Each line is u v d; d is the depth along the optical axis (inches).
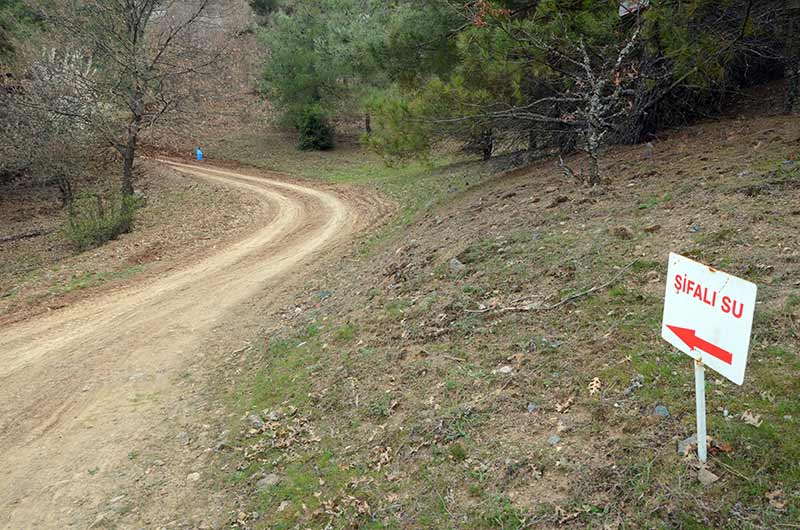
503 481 172.7
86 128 1028.5
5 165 1095.6
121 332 465.7
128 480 256.1
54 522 234.4
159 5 1015.0
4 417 334.0
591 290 251.0
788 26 446.0
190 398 333.1
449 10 534.9
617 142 513.3
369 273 452.8
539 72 469.4
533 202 411.5
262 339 403.9
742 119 470.9
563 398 197.6
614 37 421.7
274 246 749.3
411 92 593.3
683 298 144.8
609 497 153.1
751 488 140.2
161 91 989.8
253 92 2055.9
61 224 1086.4
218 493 231.8
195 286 585.3
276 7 2234.3
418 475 190.9
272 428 262.4
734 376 129.6
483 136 586.9
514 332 246.8
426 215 585.3
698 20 421.7
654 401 178.5
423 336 276.8
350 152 1680.6
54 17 928.3
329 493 203.0
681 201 309.6
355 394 256.8
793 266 216.8
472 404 211.5
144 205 1153.4
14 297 590.2
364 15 1365.7
